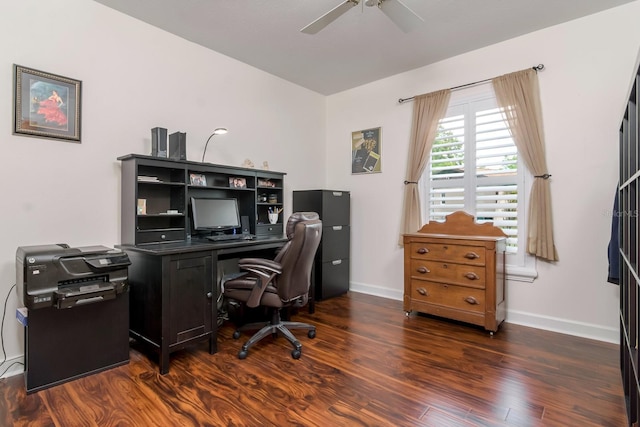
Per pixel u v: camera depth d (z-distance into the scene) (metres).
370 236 4.14
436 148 3.58
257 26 2.84
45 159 2.27
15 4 2.14
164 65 2.92
